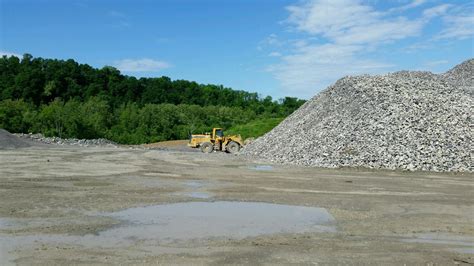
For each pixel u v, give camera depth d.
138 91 103.50
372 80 28.12
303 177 17.19
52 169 19.09
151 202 11.60
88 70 105.44
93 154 29.14
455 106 24.47
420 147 20.44
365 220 9.79
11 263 6.48
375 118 23.00
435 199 12.52
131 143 64.12
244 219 9.75
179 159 25.80
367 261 6.80
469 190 14.23
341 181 16.09
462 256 7.14
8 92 87.50
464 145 20.55
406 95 25.03
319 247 7.59
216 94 108.56
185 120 74.12
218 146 34.75
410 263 6.73
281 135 28.11
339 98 27.48
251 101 102.62
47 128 61.75
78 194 12.67
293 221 9.62
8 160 23.19
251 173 18.48
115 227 8.81
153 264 6.48
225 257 6.90
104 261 6.61
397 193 13.52
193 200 12.00
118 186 14.34
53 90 92.12
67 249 7.25
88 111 71.38
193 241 7.84
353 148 21.30
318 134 24.03
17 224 8.97
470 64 44.38
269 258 6.89
